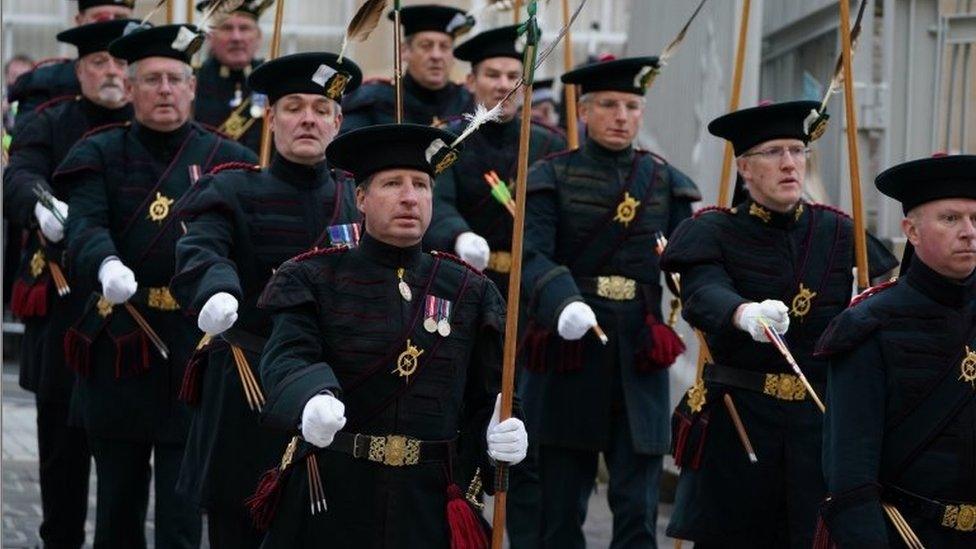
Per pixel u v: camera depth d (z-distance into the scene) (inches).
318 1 1286.9
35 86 775.7
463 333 454.9
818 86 772.0
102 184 616.4
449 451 452.1
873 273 554.9
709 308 519.2
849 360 434.6
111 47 619.8
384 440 445.4
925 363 431.8
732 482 534.6
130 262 613.0
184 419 608.1
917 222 437.4
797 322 540.4
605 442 630.5
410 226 449.4
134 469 615.2
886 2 729.0
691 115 792.9
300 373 430.6
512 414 452.1
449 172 703.7
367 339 446.9
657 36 848.9
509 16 1067.3
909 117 732.7
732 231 542.6
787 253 542.6
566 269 621.9
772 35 823.1
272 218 542.3
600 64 641.6
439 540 447.8
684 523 539.5
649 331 631.8
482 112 454.6
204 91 826.2
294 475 451.8
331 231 530.0
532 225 635.5
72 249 602.2
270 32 1284.4
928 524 430.3
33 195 671.1
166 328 611.5
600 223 639.8
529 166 715.4
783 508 536.4
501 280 708.0
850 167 550.3
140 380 608.1
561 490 637.9
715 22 764.0
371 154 449.4
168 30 617.9
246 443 534.6
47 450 674.8
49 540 675.4
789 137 540.1
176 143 624.1
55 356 669.3
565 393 632.4
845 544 422.3
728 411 534.6
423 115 784.3
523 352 635.5
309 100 542.6
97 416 608.1
